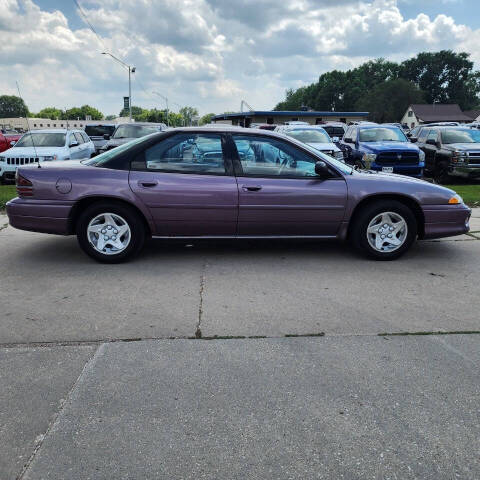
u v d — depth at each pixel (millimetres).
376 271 5258
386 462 2277
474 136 14094
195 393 2832
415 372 3086
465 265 5504
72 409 2674
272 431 2494
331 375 3043
